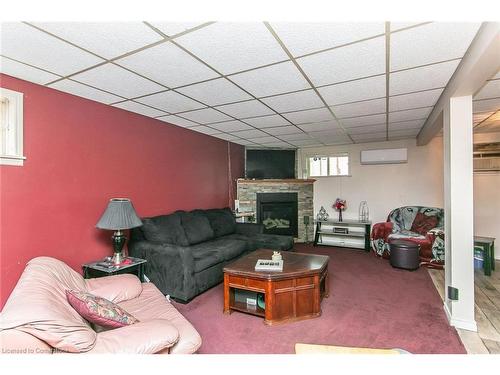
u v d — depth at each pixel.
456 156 2.36
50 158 2.43
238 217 5.03
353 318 2.49
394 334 2.21
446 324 2.37
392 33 1.58
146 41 1.66
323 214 5.82
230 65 2.00
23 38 1.61
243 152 5.78
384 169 5.41
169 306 1.97
